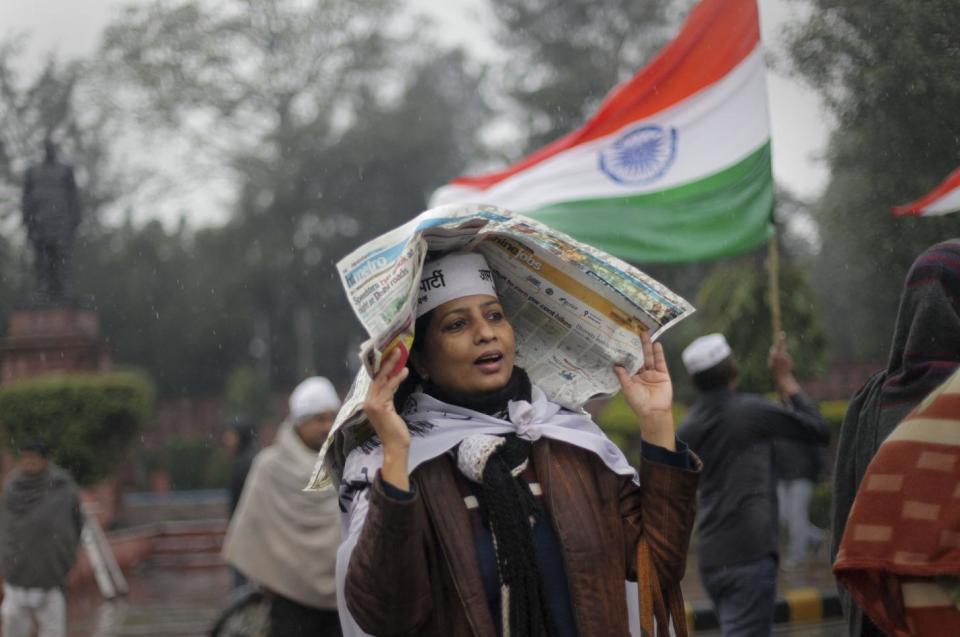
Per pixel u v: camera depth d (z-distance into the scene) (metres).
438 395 3.10
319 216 42.12
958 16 6.90
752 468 6.35
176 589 15.44
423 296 3.04
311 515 6.74
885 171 7.82
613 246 6.61
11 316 21.42
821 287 17.78
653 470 3.00
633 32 35.00
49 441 17.17
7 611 9.13
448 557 2.84
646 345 3.12
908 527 2.47
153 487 31.94
